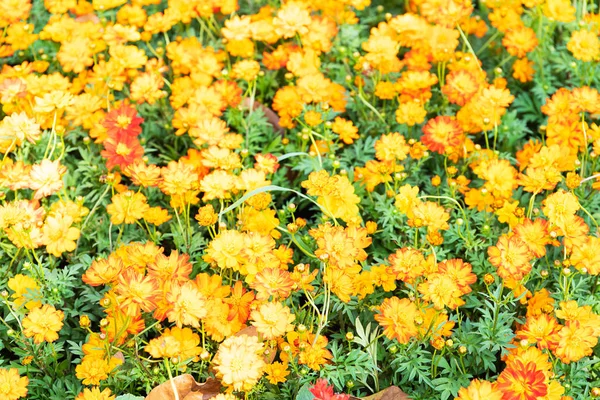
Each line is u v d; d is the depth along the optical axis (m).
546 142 1.84
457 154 1.83
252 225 1.69
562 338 1.53
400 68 1.91
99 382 1.56
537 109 1.97
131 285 1.52
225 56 1.98
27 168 1.72
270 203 1.76
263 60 1.95
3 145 1.79
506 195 1.70
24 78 1.87
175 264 1.57
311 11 2.10
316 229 1.66
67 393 1.60
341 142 1.90
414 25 1.93
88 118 1.83
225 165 1.72
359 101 1.94
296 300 1.66
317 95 1.83
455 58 1.97
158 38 2.11
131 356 1.58
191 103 1.82
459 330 1.61
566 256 1.70
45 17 2.11
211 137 1.77
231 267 1.65
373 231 1.72
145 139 1.87
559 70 1.97
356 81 1.92
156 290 1.53
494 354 1.65
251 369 1.49
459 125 1.77
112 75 1.88
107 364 1.55
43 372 1.62
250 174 1.69
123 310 1.54
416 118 1.83
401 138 1.76
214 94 1.84
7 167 1.70
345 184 1.68
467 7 2.00
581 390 1.57
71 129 1.88
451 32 1.93
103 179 1.72
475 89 1.83
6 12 1.95
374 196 1.79
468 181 1.77
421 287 1.55
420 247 1.69
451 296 1.55
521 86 2.02
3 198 1.69
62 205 1.71
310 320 1.62
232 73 1.90
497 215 1.77
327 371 1.56
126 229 1.77
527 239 1.59
